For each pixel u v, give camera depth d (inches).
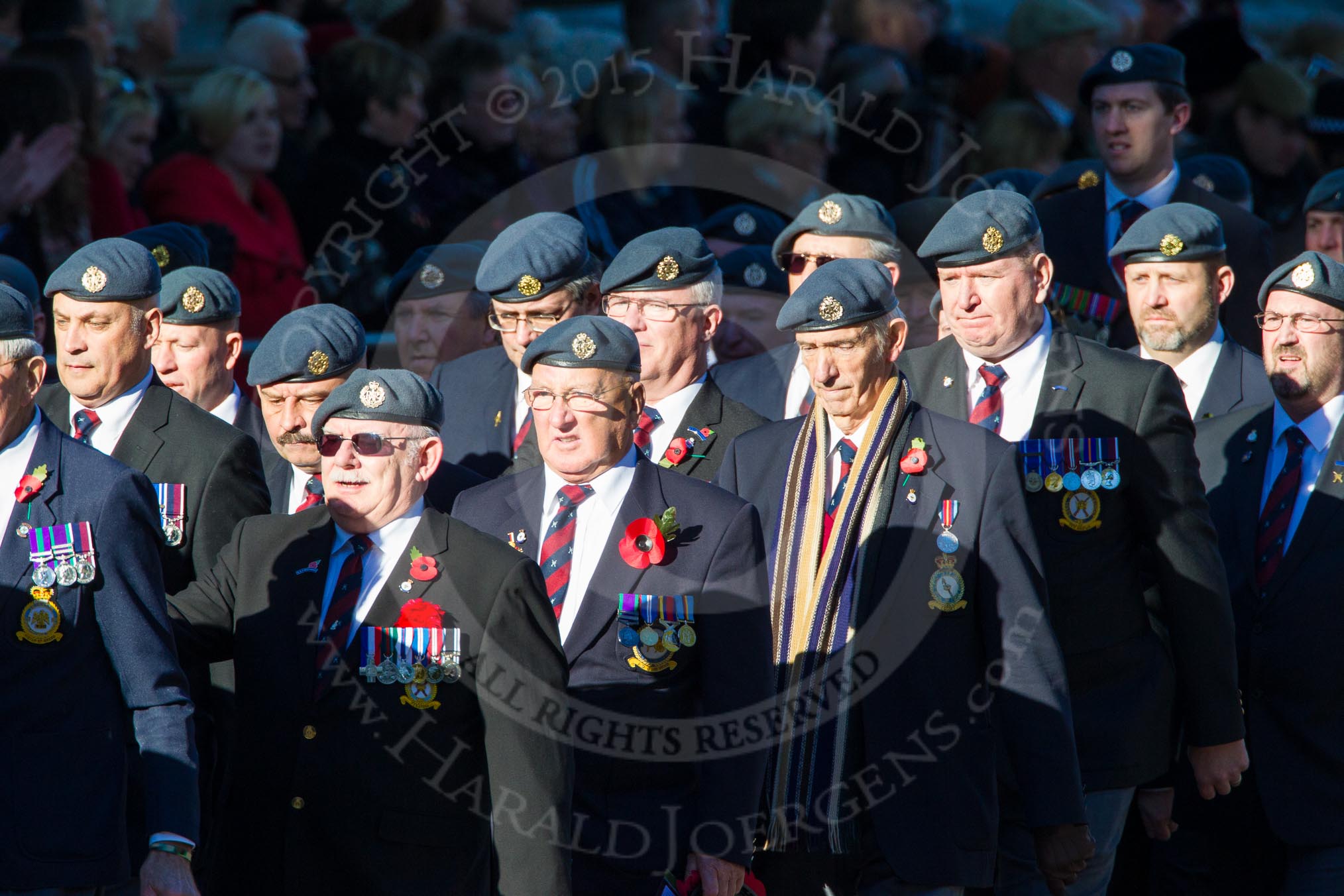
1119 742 729.0
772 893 691.4
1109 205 1050.7
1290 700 791.7
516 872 590.9
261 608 621.3
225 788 621.6
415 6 1261.1
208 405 837.2
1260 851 816.9
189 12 1370.6
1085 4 1302.9
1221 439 835.4
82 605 598.5
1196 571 735.7
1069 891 746.8
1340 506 792.9
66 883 581.3
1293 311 799.7
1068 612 734.5
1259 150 1295.5
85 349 736.3
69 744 591.2
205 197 1051.3
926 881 659.4
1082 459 739.4
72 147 1085.1
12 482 611.5
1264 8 1674.5
